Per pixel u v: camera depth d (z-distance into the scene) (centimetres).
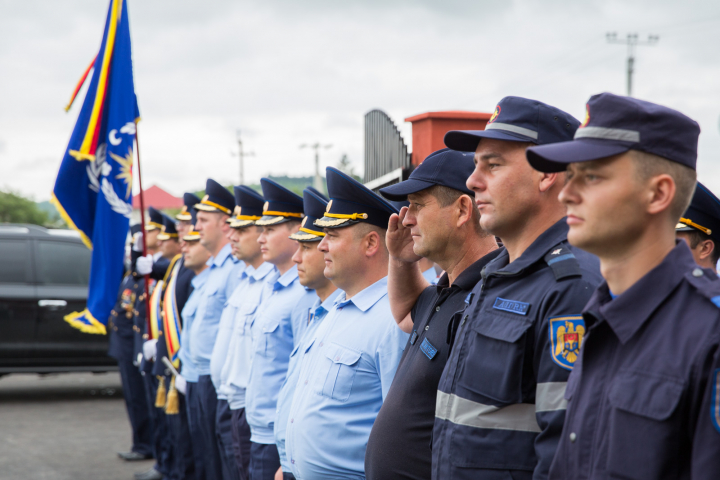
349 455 252
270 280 383
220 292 462
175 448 506
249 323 385
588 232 133
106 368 840
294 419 271
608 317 133
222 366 413
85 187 541
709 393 117
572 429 137
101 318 528
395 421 209
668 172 130
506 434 161
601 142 132
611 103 133
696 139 134
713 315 122
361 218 271
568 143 136
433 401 204
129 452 618
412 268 241
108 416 780
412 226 219
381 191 213
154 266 621
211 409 452
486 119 425
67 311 827
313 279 317
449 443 169
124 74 535
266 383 343
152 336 555
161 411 539
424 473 203
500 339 163
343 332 264
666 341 125
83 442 667
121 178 532
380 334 253
